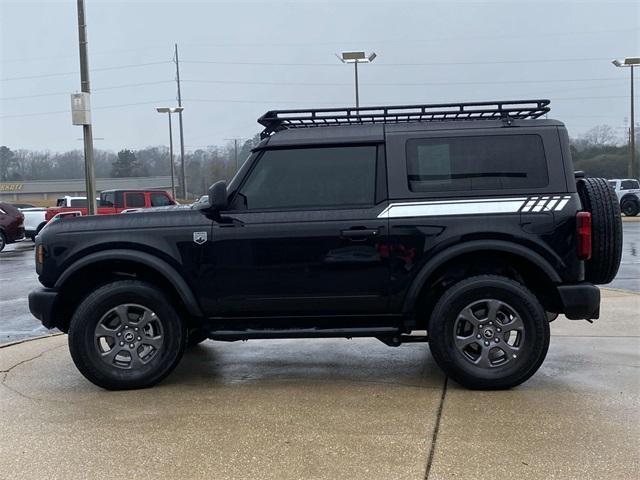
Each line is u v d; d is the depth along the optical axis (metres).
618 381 4.80
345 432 3.85
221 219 4.73
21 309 9.29
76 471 3.38
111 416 4.21
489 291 4.54
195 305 4.76
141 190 22.50
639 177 49.03
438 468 3.33
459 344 4.60
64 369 5.52
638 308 7.80
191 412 4.27
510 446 3.59
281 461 3.46
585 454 3.47
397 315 4.80
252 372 5.32
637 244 16.98
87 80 16.25
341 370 5.34
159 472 3.35
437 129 4.75
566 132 4.69
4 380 5.18
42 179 89.00
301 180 4.77
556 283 4.56
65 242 4.78
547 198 4.58
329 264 4.67
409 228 4.61
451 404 4.33
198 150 57.62
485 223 4.56
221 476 3.29
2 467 3.45
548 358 5.52
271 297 4.73
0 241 19.69
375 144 4.75
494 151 4.67
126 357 4.82
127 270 5.02
